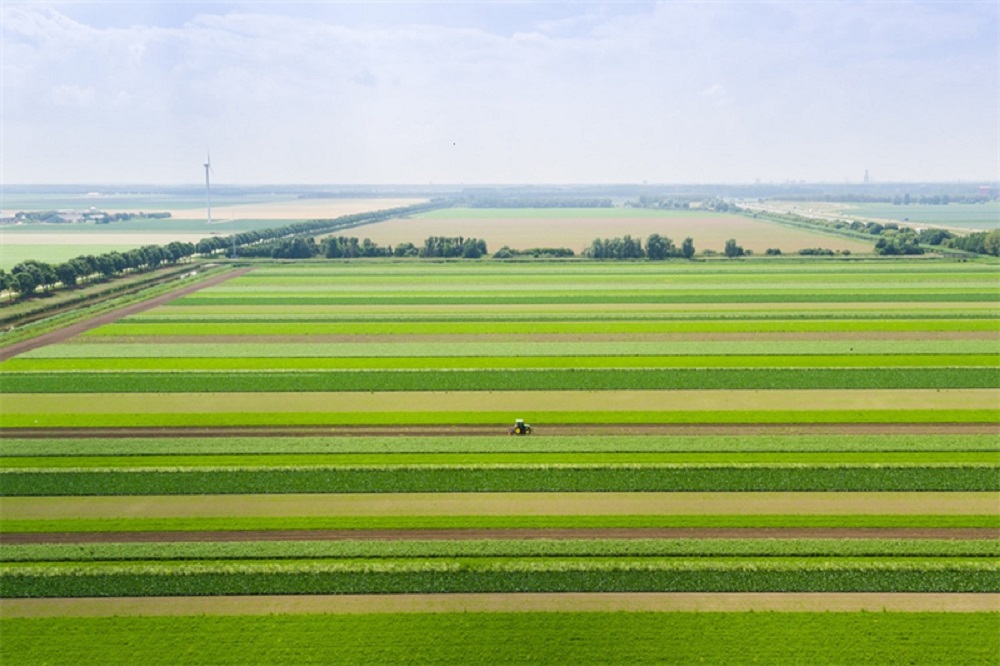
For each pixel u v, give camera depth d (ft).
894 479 181.47
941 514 165.99
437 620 131.44
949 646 123.65
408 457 199.41
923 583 139.33
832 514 166.61
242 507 173.06
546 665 120.57
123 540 159.43
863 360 284.00
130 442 209.67
